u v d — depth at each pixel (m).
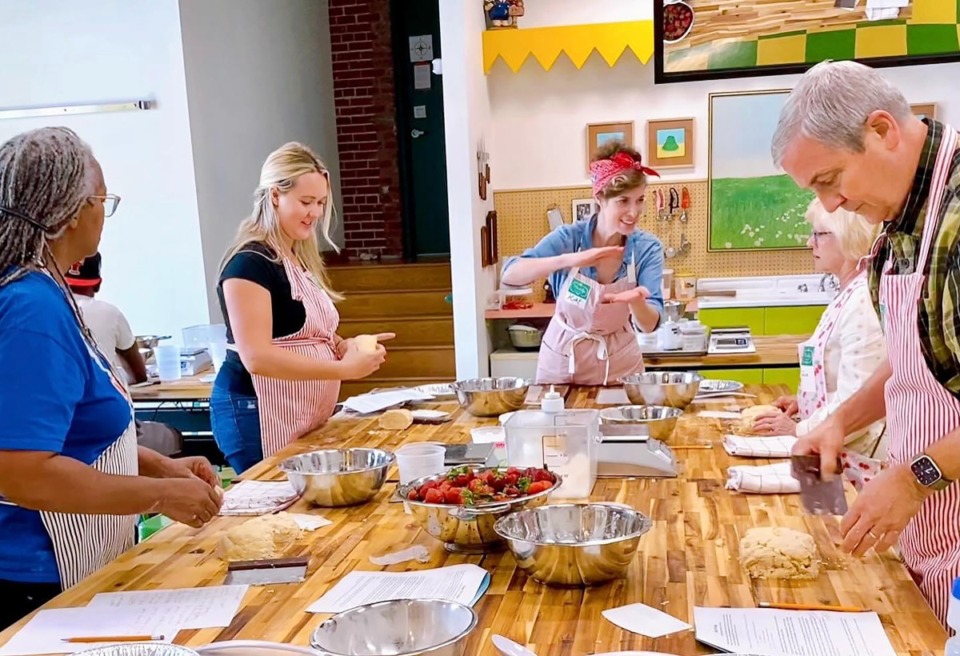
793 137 1.48
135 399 3.96
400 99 7.62
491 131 5.86
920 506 1.44
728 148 5.68
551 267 3.04
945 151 1.43
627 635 1.24
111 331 3.81
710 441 2.30
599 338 3.09
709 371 4.04
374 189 7.73
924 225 1.46
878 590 1.36
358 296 6.28
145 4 4.91
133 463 1.85
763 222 5.72
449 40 4.77
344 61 7.62
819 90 1.44
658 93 5.71
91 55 5.02
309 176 2.62
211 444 4.44
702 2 5.23
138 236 5.14
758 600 1.34
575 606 1.35
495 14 5.50
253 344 2.46
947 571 1.48
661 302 3.21
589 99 5.79
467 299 4.97
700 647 1.20
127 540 1.91
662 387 2.62
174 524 1.87
